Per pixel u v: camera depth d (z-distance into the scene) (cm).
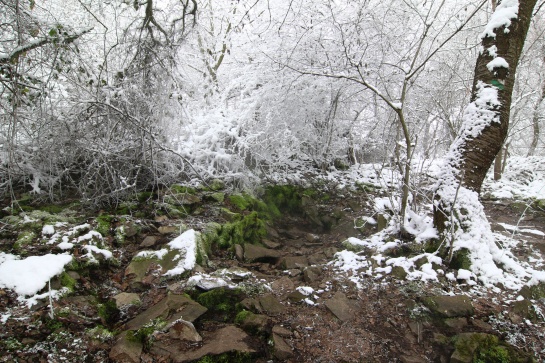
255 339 287
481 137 395
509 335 297
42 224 375
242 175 574
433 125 809
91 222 401
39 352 246
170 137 543
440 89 695
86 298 304
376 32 605
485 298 334
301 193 657
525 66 918
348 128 779
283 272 403
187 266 353
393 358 280
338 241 527
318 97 678
